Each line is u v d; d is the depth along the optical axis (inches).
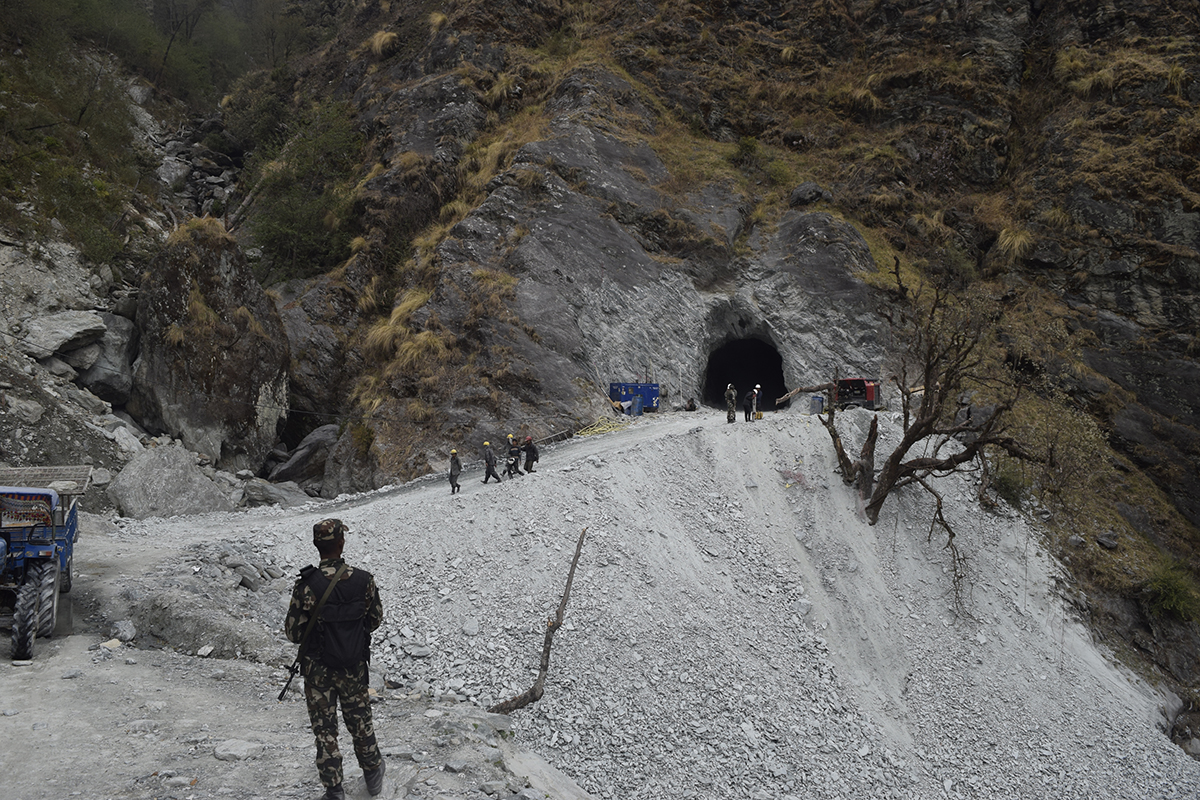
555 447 995.9
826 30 1681.8
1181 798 657.0
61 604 420.2
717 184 1455.5
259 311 1125.7
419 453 1027.3
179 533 707.4
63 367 949.2
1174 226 1218.6
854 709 650.2
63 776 209.9
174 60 1990.7
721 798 512.4
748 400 1031.6
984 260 1352.1
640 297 1273.4
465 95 1581.0
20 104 1322.6
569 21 1774.1
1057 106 1439.5
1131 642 842.8
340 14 2363.4
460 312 1176.8
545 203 1327.5
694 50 1669.5
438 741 269.4
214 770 220.1
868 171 1446.9
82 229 1128.8
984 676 730.2
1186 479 1054.4
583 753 502.9
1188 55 1342.3
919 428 833.5
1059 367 1150.3
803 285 1302.9
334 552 198.1
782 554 797.2
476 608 606.5
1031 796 622.8
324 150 1598.2
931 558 838.5
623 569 683.4
